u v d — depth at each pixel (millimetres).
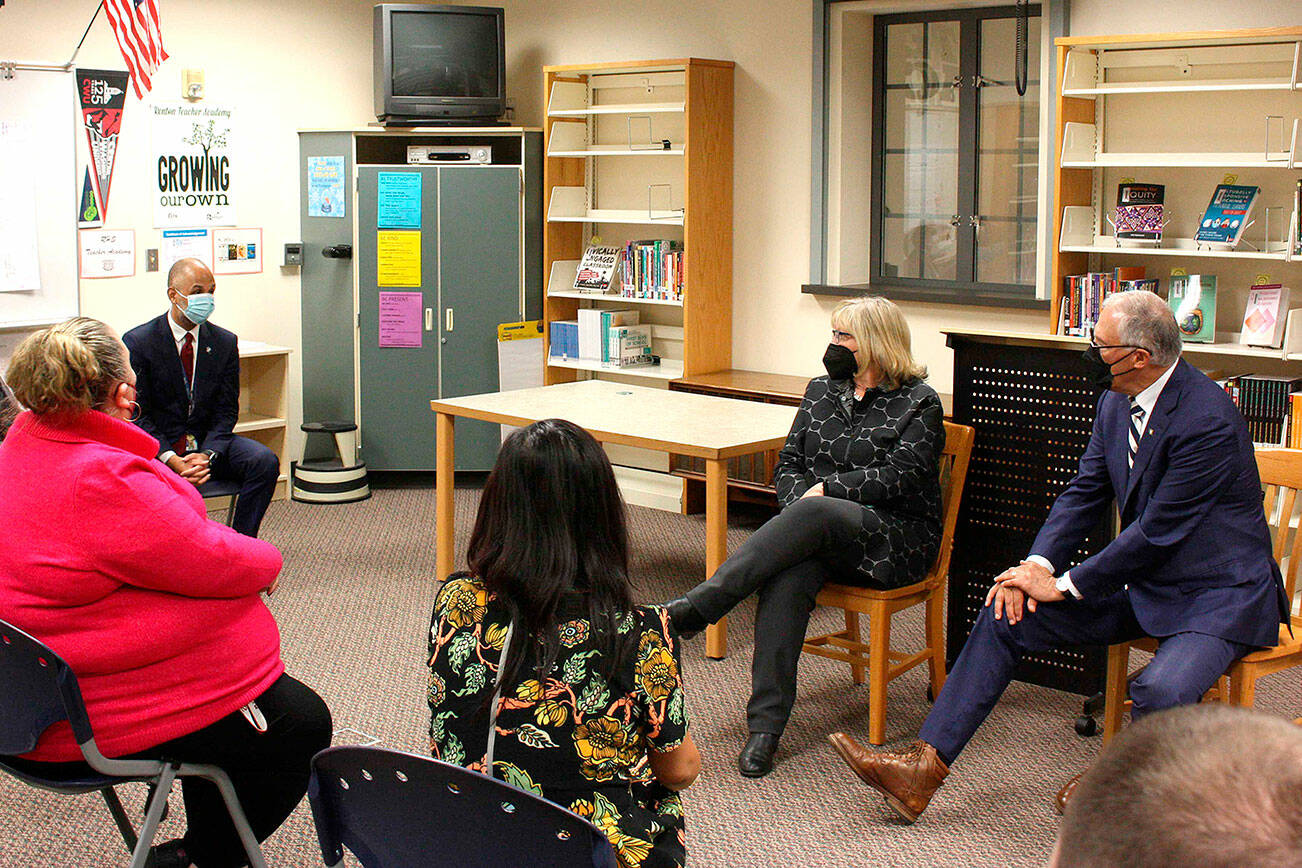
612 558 1754
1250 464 2762
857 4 5504
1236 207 4523
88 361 2045
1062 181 4777
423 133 6242
